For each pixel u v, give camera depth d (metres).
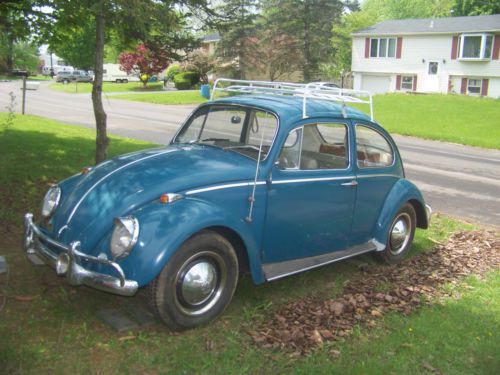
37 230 4.10
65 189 4.32
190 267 3.83
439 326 4.23
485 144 18.27
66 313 4.07
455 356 3.79
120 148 11.39
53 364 3.36
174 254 3.70
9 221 6.11
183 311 3.85
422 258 6.07
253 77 40.72
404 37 39.84
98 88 7.60
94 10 5.93
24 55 56.38
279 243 4.61
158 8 6.15
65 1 6.02
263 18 37.31
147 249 3.56
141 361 3.47
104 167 4.39
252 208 4.30
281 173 4.48
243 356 3.60
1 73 56.00
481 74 36.53
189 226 3.69
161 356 3.54
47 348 3.54
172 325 3.81
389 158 5.71
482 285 5.29
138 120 19.59
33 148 10.54
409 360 3.69
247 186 4.25
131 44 8.20
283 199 4.51
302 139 4.68
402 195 5.66
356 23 49.47
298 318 4.26
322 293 4.82
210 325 4.03
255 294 4.68
